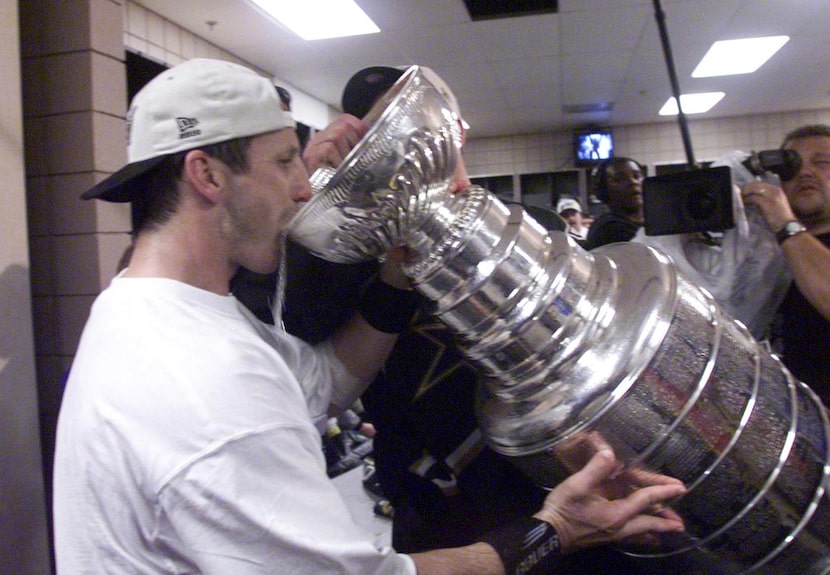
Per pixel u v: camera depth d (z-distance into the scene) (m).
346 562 0.50
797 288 1.08
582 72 4.52
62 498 0.52
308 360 0.76
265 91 0.59
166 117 0.56
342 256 0.61
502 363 0.62
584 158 6.56
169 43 3.22
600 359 0.59
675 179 0.89
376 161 0.53
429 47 3.80
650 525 0.57
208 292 0.58
